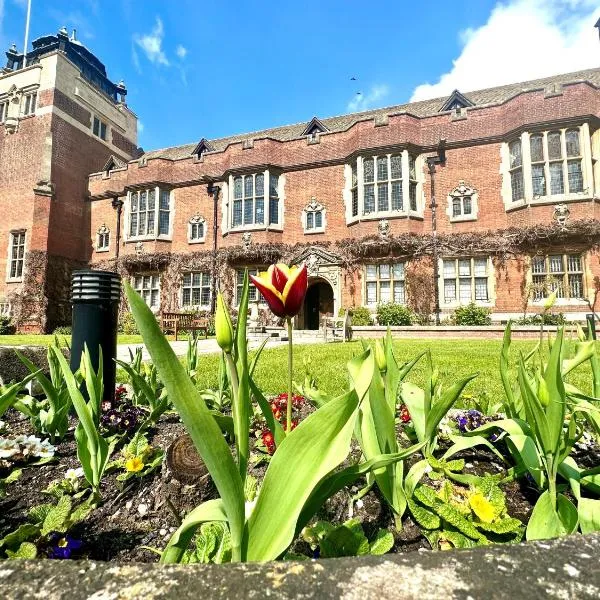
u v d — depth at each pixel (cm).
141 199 1956
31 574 50
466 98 1628
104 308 254
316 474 72
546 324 1235
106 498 149
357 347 884
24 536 112
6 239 1917
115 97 2552
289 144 1772
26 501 147
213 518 75
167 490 147
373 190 1568
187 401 66
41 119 1933
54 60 1958
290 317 104
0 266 1914
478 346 873
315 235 1689
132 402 267
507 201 1427
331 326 1530
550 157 1339
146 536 129
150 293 1941
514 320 1284
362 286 1570
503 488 153
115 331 263
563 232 1284
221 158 1888
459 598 44
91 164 2138
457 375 427
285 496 73
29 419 246
